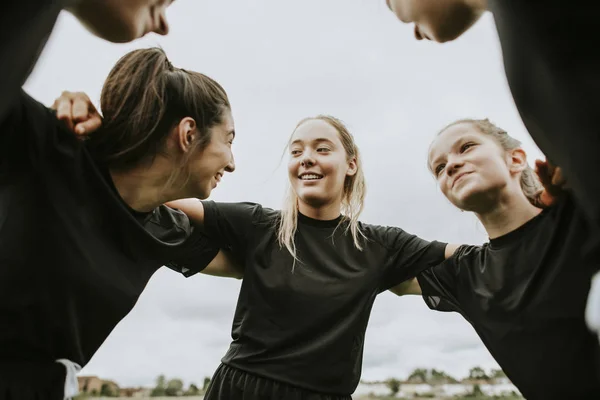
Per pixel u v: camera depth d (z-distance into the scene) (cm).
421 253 269
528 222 235
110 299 185
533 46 112
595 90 106
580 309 207
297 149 281
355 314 257
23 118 162
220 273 281
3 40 103
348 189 296
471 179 233
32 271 169
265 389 241
